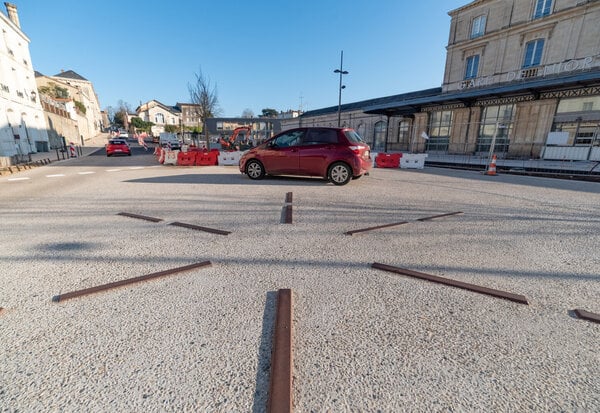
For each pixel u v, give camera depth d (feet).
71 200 16.83
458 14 71.31
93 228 11.51
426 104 65.92
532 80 57.31
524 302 6.48
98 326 5.62
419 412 3.92
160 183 23.35
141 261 8.44
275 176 27.53
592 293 6.98
